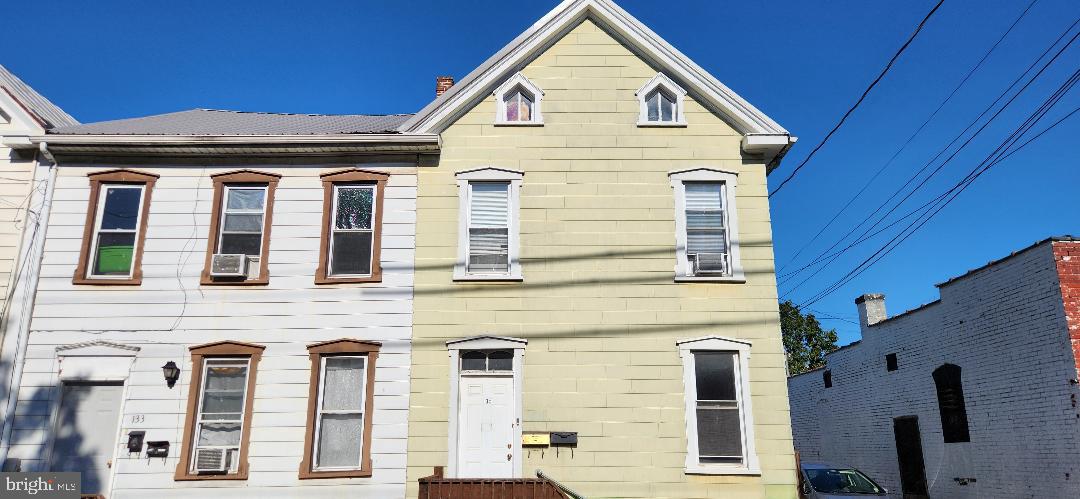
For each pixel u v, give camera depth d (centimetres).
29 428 1175
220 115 1631
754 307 1226
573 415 1177
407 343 1211
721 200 1295
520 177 1292
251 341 1215
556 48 1378
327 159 1311
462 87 1327
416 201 1284
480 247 1273
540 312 1223
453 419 1175
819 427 2414
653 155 1309
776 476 1155
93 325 1222
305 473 1154
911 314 1867
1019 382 1444
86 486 1160
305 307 1230
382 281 1241
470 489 1061
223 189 1302
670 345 1208
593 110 1336
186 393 1194
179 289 1240
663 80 1349
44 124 1310
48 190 1282
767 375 1195
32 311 1225
